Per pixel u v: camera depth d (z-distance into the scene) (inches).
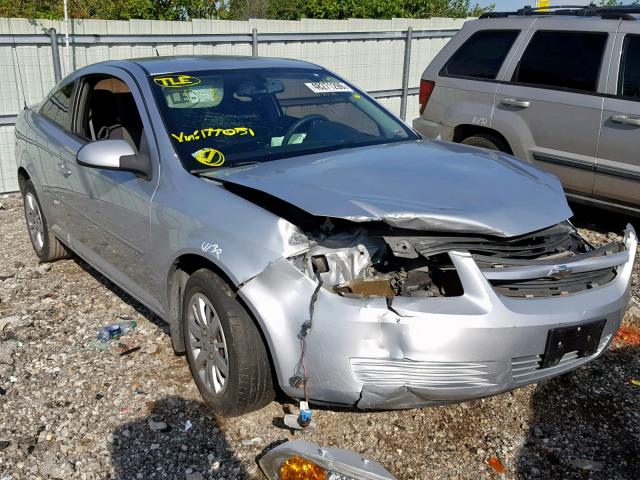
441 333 108.4
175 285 141.0
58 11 556.1
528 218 120.4
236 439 125.3
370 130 170.7
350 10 818.8
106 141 146.9
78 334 168.2
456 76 277.3
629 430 129.2
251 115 158.4
